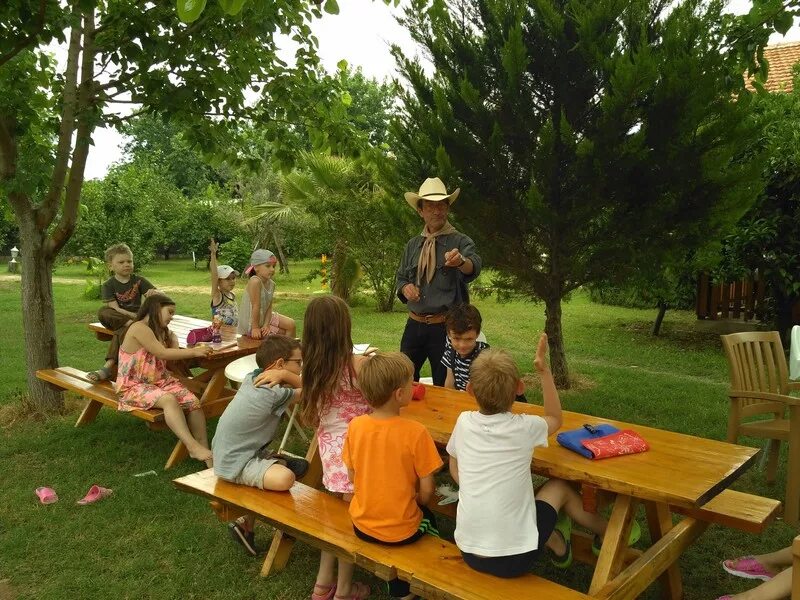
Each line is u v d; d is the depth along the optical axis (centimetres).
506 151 665
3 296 1686
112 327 593
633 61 611
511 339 1064
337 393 328
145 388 493
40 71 671
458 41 665
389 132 723
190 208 3003
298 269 2778
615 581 253
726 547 367
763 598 277
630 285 687
